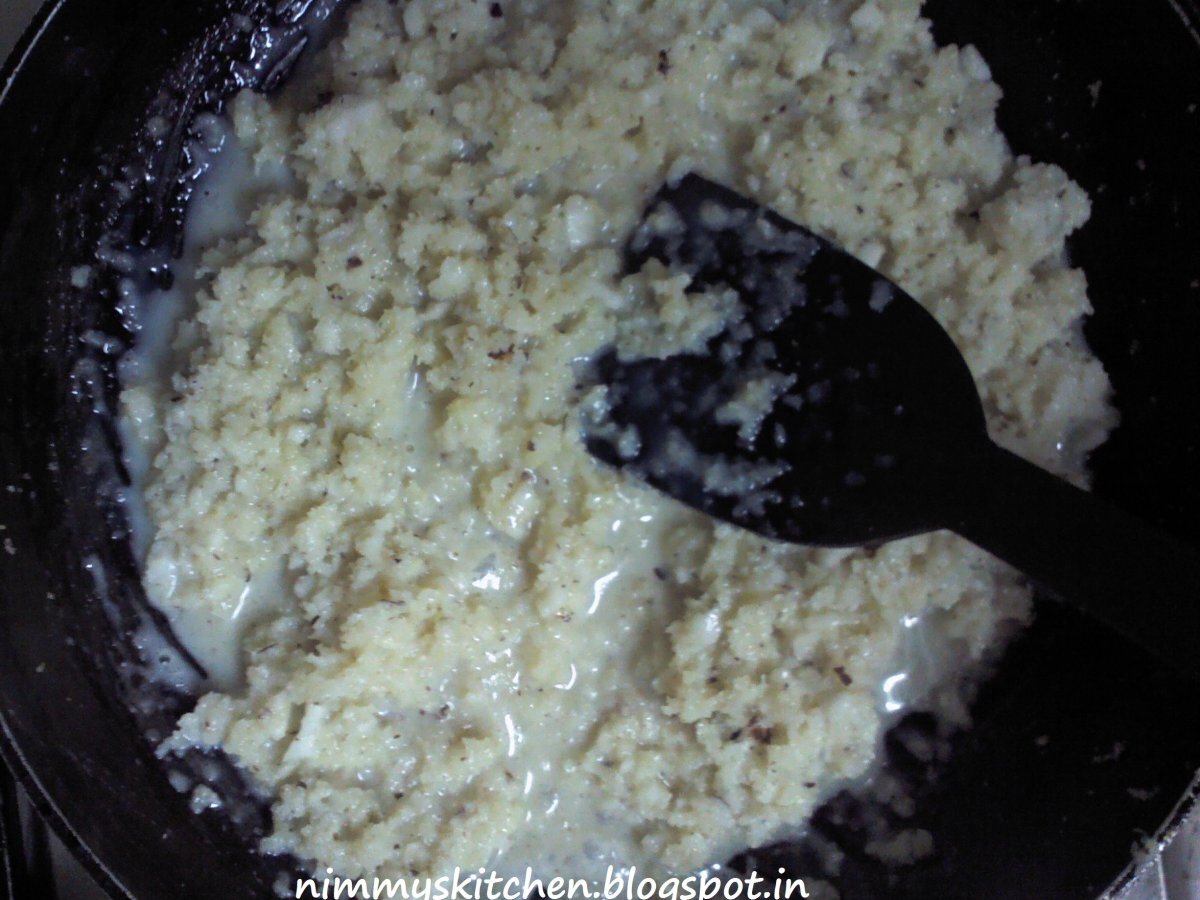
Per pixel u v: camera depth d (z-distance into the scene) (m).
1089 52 0.28
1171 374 0.27
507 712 0.30
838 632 0.29
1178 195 0.27
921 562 0.29
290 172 0.31
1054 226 0.29
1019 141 0.30
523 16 0.31
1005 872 0.28
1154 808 0.26
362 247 0.29
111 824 0.28
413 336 0.29
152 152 0.30
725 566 0.29
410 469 0.30
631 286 0.29
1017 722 0.29
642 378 0.29
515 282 0.29
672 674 0.29
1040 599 0.29
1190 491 0.27
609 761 0.29
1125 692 0.27
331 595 0.29
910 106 0.30
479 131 0.30
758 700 0.28
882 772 0.30
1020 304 0.29
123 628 0.30
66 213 0.29
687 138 0.30
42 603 0.28
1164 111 0.27
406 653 0.29
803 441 0.28
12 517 0.28
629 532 0.30
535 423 0.29
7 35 0.31
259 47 0.31
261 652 0.29
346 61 0.30
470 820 0.29
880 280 0.28
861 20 0.30
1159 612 0.24
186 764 0.30
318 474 0.29
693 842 0.29
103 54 0.28
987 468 0.26
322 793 0.29
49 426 0.29
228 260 0.30
